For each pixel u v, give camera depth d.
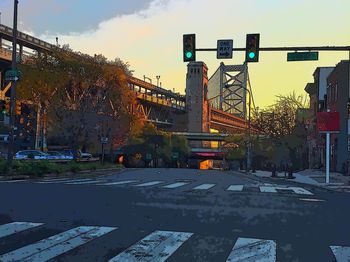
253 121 71.38
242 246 8.33
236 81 181.62
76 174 33.44
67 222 10.44
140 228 9.92
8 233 9.08
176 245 8.30
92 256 7.31
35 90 43.91
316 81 58.91
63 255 7.33
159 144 89.62
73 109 43.88
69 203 13.81
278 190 21.28
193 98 168.88
